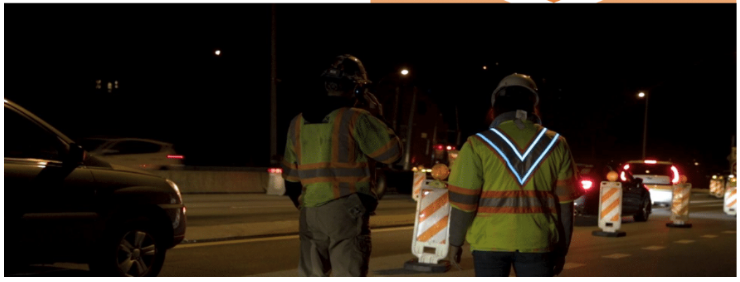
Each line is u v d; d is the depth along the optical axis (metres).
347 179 4.45
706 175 50.22
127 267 7.02
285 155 4.72
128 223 7.02
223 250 10.13
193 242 10.91
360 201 4.47
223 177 26.53
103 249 6.74
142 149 25.22
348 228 4.45
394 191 30.73
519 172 3.92
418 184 22.84
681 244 12.39
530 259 3.92
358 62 4.65
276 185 25.33
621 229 15.30
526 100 4.06
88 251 6.62
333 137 4.46
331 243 4.50
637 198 17.17
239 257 9.52
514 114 4.04
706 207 25.03
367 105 4.73
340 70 4.57
